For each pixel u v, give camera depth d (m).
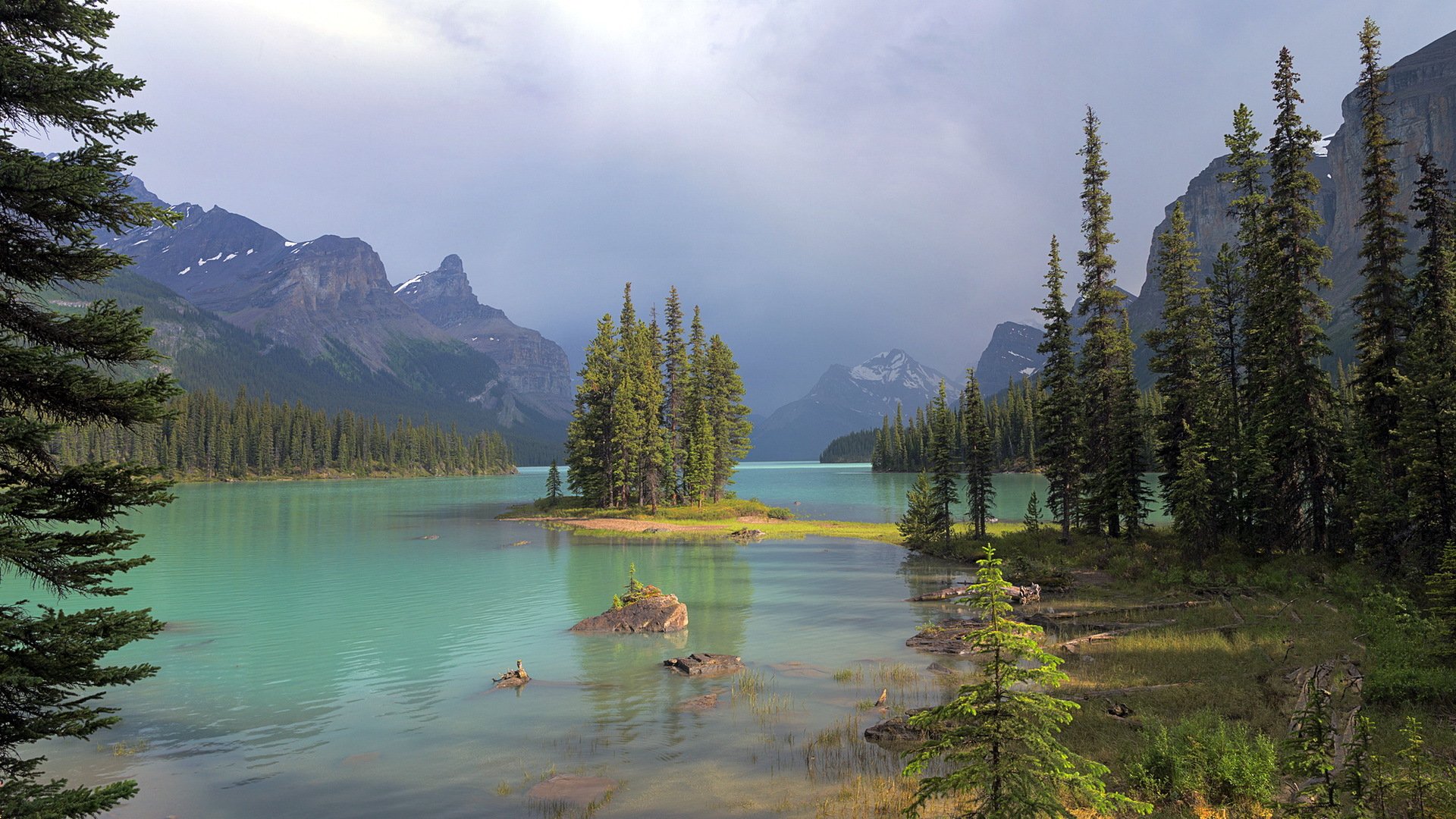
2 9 9.27
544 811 15.21
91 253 9.71
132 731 20.38
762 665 26.45
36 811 8.34
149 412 9.87
